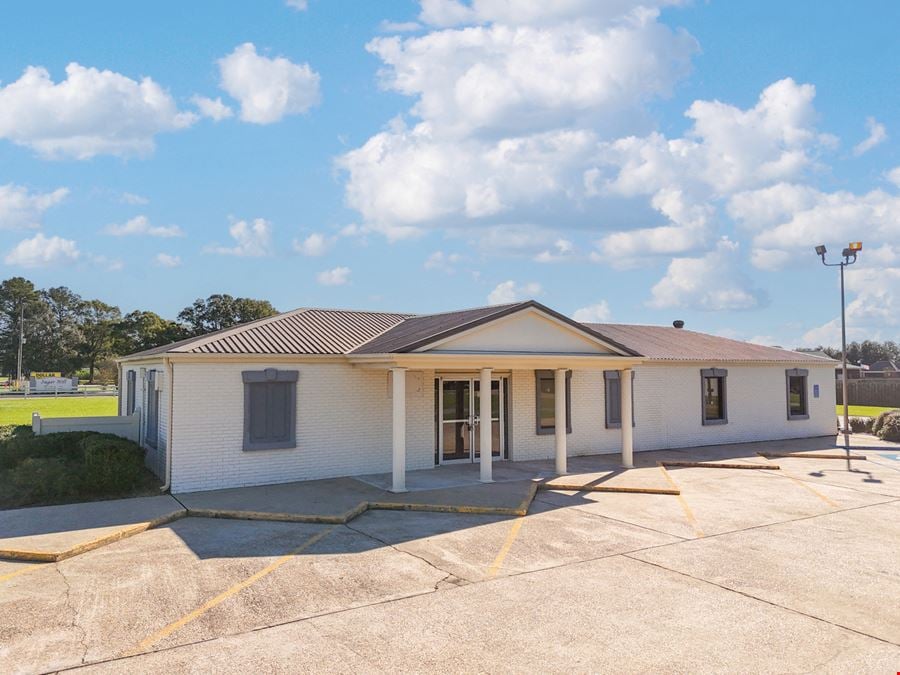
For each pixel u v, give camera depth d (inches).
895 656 239.6
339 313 772.0
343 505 469.4
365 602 290.7
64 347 4141.2
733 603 292.0
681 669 229.3
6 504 467.5
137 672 224.4
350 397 598.9
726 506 493.7
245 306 3056.1
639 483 572.7
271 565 340.8
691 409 866.1
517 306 592.4
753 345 1043.9
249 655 238.1
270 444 553.9
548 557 359.3
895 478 627.2
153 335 3061.0
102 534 383.9
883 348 4045.3
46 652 238.8
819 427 1010.7
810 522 443.8
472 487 543.5
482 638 253.8
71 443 584.4
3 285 4269.2
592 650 244.1
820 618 275.4
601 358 641.0
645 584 315.9
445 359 542.6
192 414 525.7
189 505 466.3
